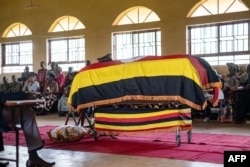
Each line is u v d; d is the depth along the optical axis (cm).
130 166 431
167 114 548
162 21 1062
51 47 1284
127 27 1125
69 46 1250
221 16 977
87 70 596
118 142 596
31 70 1320
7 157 495
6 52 1385
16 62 1362
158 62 543
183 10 1029
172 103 545
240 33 963
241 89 841
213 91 561
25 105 424
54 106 1107
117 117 584
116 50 1157
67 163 452
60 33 1248
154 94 540
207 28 1010
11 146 577
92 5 1181
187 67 521
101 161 460
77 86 599
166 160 457
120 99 564
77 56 1236
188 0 1020
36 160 439
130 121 573
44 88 1126
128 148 542
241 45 962
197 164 431
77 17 1212
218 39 995
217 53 997
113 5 1143
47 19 1273
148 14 1102
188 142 575
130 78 558
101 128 598
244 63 959
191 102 515
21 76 1249
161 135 660
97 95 582
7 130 423
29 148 437
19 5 1334
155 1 1071
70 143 592
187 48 1034
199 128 757
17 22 1339
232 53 976
